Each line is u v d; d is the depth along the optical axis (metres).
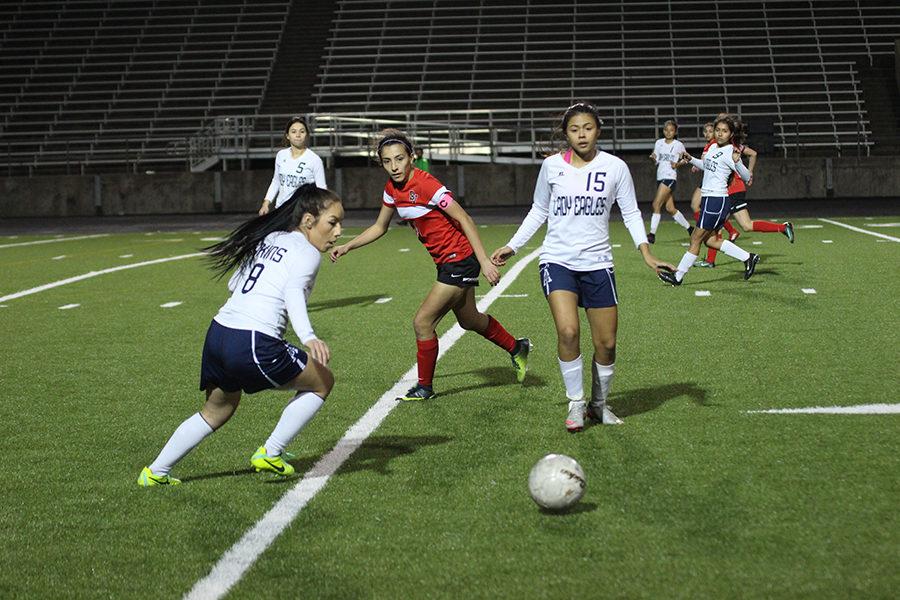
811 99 38.00
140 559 4.62
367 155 33.59
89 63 42.66
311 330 5.13
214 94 40.66
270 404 7.42
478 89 39.56
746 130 12.78
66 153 35.38
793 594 4.07
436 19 42.84
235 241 5.46
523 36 41.69
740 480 5.43
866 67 38.97
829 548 4.49
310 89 40.41
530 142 34.94
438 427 6.75
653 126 34.34
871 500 5.06
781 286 12.75
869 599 4.01
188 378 8.55
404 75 40.44
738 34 41.03
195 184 33.25
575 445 6.20
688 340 9.42
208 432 5.63
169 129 37.47
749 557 4.42
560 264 6.44
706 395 7.33
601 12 42.41
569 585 4.20
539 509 5.09
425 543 4.70
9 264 18.28
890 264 14.73
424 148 34.88
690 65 39.84
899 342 9.04
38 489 5.66
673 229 22.47
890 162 31.22
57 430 6.96
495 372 8.41
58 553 4.72
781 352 8.76
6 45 43.94
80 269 17.23
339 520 5.04
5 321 11.80
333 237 5.47
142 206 33.34
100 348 9.98
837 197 31.38
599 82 39.38
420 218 7.50
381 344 9.81
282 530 4.93
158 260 18.61
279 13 43.62
